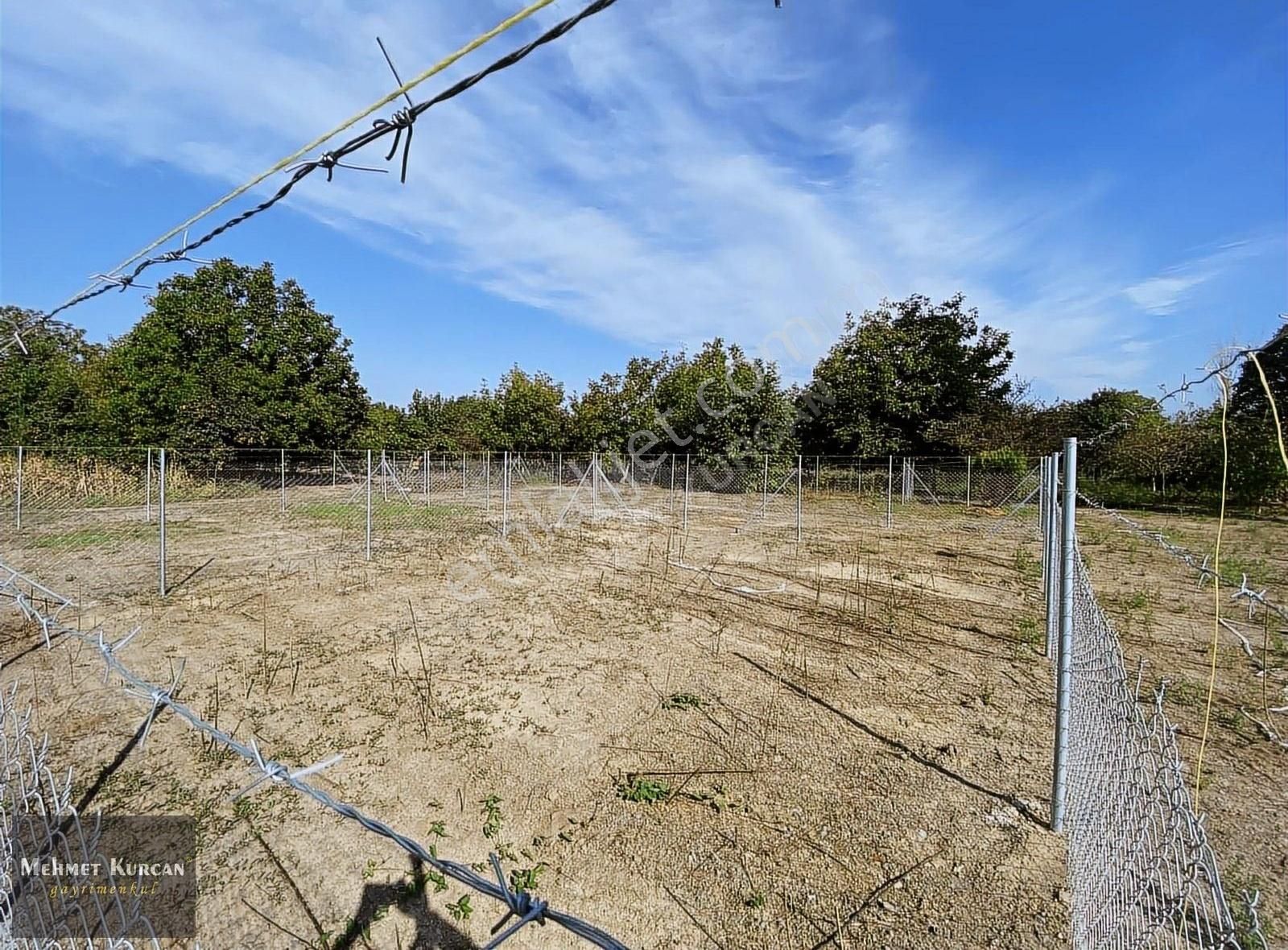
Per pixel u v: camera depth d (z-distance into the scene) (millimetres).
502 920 2441
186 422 17031
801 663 5078
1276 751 3516
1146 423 11766
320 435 20531
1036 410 18703
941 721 4047
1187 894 1408
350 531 11938
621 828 2971
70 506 13633
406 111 1161
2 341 2635
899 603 6863
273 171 1432
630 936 2348
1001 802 3152
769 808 3127
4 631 5668
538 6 958
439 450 24094
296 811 3092
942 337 19562
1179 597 6812
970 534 11938
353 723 4027
